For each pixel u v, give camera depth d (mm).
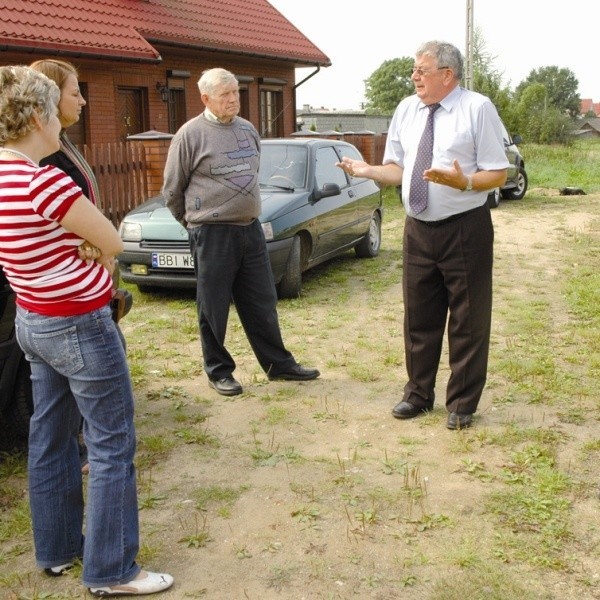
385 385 5508
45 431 3115
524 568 3254
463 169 4301
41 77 2734
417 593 3115
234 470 4230
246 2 21375
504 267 9711
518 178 17531
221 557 3398
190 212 5004
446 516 3654
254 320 5406
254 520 3701
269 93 21562
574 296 7988
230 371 5406
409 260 4629
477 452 4363
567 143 48594
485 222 4402
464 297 4477
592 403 5051
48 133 2766
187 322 7230
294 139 9094
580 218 14234
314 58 21531
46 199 2621
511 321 7086
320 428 4770
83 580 3090
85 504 3850
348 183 9344
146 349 6402
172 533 3600
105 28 14859
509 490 3908
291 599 3096
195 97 18422
